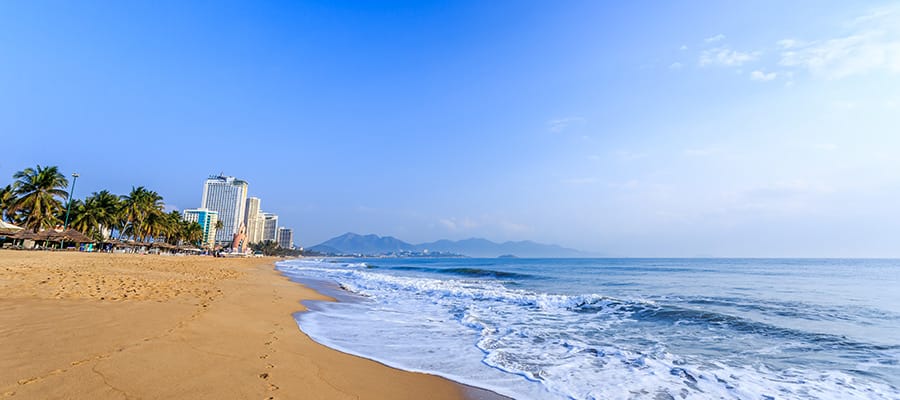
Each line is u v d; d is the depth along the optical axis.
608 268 52.88
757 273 39.91
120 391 4.05
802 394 5.50
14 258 23.00
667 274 37.03
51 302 8.44
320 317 10.69
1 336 5.59
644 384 5.77
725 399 5.27
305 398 4.49
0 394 3.71
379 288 20.59
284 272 36.00
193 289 13.45
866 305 14.19
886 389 5.71
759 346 8.24
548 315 12.02
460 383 5.65
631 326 10.35
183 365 5.09
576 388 5.55
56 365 4.61
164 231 77.31
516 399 5.11
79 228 55.59
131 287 12.16
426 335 8.81
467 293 17.09
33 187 45.91
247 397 4.28
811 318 11.48
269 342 6.96
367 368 6.04
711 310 12.85
